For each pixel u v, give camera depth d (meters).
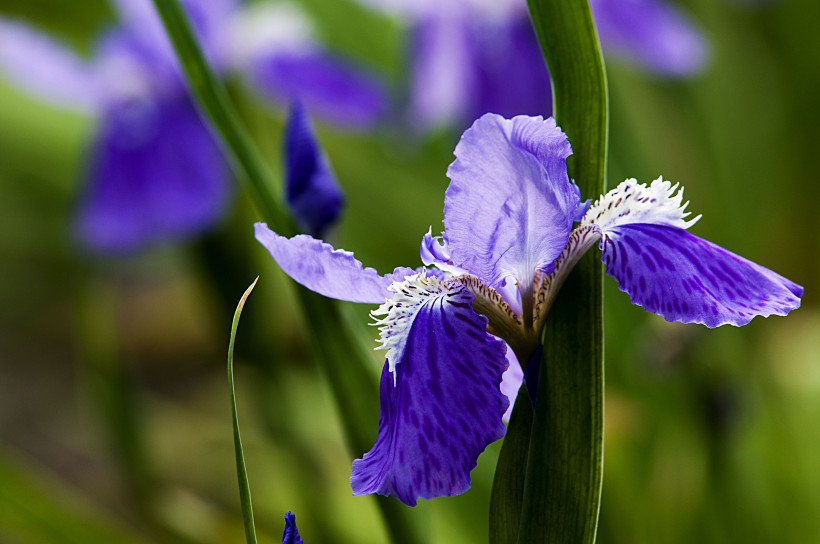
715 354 0.73
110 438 0.81
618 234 0.53
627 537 0.75
